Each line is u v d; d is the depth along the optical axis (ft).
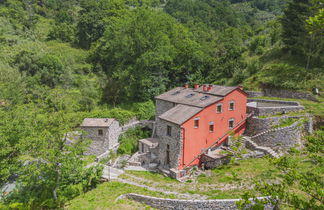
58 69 163.02
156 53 148.66
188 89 124.98
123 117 129.90
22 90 134.72
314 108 111.04
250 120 109.19
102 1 266.57
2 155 81.71
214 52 208.44
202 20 325.01
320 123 100.99
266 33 239.71
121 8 258.78
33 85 143.54
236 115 107.04
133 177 89.04
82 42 241.96
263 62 172.35
